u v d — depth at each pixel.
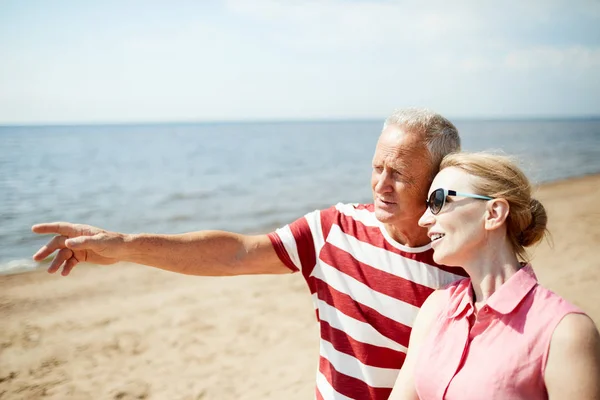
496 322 1.46
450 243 1.60
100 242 2.07
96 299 7.98
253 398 5.08
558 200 17.06
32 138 101.75
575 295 6.88
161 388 5.28
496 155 1.63
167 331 6.70
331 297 2.18
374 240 2.13
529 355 1.36
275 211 17.67
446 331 1.58
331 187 24.34
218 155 50.69
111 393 5.17
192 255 2.22
